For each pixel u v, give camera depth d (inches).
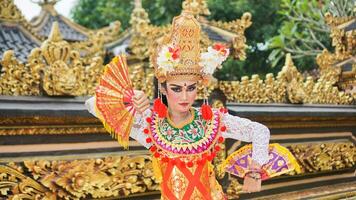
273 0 499.2
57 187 123.4
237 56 165.0
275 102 177.6
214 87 155.5
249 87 168.9
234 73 498.6
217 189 95.4
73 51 130.9
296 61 456.1
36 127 121.2
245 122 91.5
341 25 215.3
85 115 124.6
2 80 119.6
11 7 254.7
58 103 125.0
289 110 172.7
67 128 126.6
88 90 133.3
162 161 90.8
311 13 324.2
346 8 300.0
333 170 198.1
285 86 181.0
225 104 159.0
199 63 89.2
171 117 92.7
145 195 142.4
